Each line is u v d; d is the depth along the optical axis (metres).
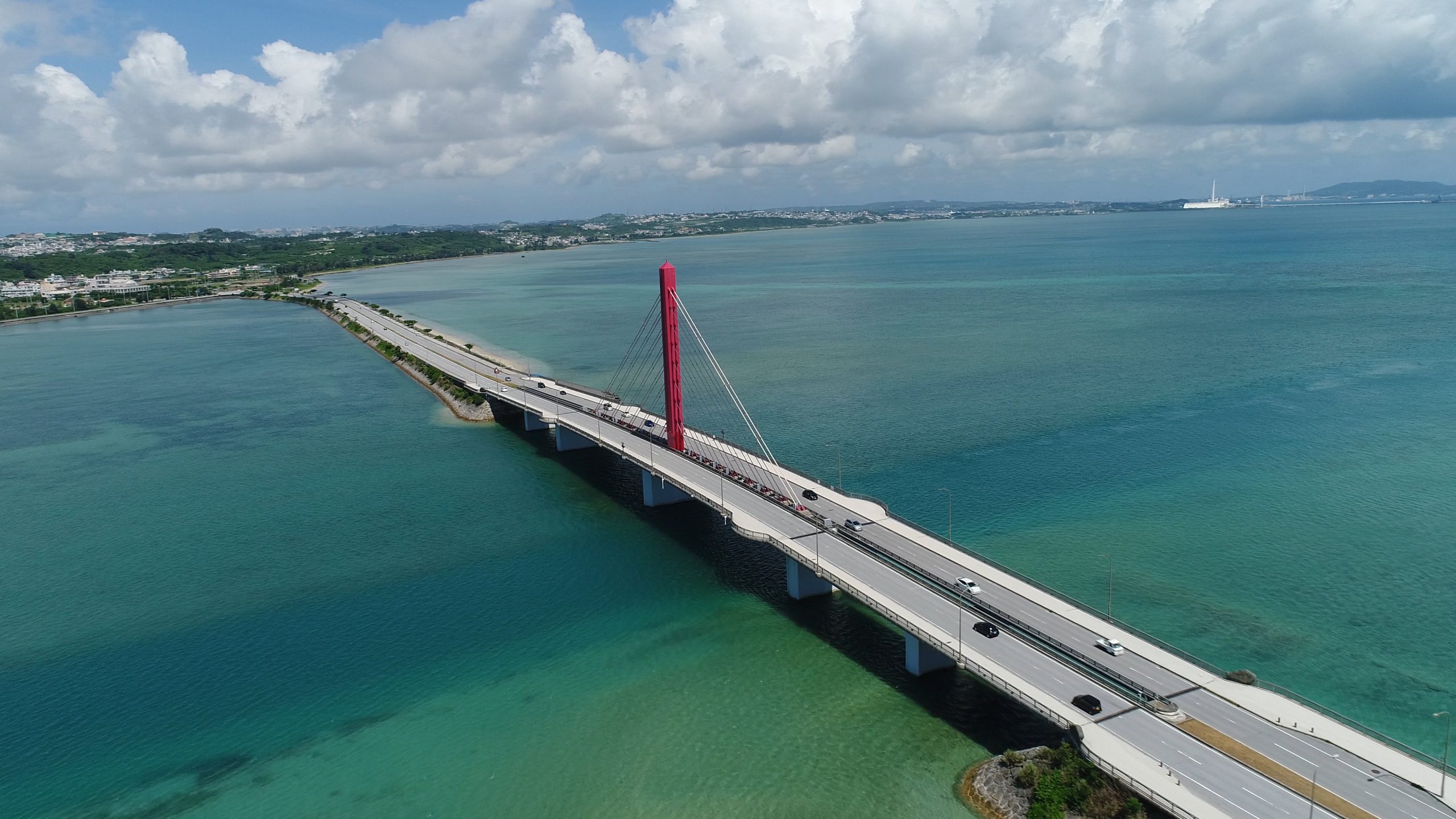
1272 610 91.44
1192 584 97.19
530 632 93.81
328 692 84.06
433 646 91.88
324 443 174.62
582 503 134.00
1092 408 165.00
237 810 68.31
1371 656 82.88
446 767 72.19
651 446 139.50
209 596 106.31
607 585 104.50
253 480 151.88
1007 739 72.56
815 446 150.38
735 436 159.50
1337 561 101.00
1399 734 71.62
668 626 93.94
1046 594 86.12
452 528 125.38
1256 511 115.19
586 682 83.62
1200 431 148.62
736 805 66.25
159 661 91.38
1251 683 70.94
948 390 184.25
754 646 89.00
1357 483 123.06
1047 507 119.44
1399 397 163.38
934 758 70.56
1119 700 69.19
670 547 116.00
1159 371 191.75
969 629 80.25
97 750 76.81
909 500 123.44
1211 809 56.72
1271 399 166.00
